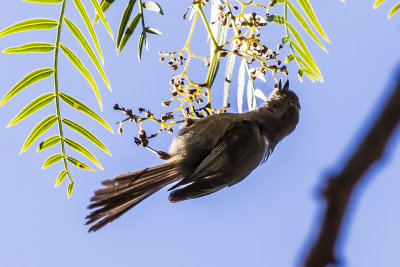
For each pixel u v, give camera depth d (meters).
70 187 7.87
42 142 7.64
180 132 9.08
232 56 9.28
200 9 8.66
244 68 9.33
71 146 7.80
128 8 8.09
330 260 2.12
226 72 9.34
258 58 8.74
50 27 7.37
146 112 8.55
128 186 8.14
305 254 2.17
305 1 8.12
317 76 8.68
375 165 2.11
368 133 2.13
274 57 8.69
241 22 8.55
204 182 8.73
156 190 8.54
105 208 7.76
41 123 7.60
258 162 9.65
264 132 9.93
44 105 7.57
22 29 7.23
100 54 7.37
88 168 7.91
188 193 8.52
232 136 9.18
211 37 8.66
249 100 9.35
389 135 2.09
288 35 8.62
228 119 9.30
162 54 8.78
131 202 8.02
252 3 8.51
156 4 8.06
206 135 9.09
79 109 7.68
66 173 7.86
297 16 8.34
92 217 7.67
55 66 7.50
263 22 8.58
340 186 2.13
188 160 9.05
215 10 8.88
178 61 8.83
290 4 8.41
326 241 2.14
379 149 2.10
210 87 8.93
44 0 7.30
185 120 8.91
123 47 8.16
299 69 8.80
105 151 7.86
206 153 9.11
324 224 2.15
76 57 7.54
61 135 7.75
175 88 8.80
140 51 8.20
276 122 10.13
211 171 8.94
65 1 7.37
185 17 9.02
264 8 8.47
